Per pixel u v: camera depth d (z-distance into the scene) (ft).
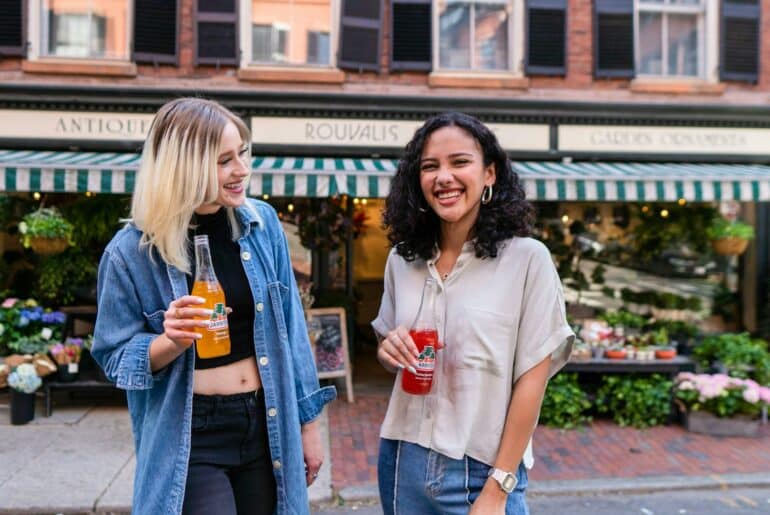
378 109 25.27
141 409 6.53
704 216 26.35
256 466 6.55
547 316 6.11
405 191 6.57
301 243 25.94
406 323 6.47
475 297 6.21
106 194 23.04
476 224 6.34
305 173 20.67
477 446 6.15
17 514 13.88
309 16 25.95
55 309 23.67
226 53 25.03
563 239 27.14
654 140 26.37
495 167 6.43
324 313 23.61
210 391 6.29
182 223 6.02
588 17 26.37
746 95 27.07
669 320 25.99
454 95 25.82
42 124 24.18
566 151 25.99
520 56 26.32
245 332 6.51
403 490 6.43
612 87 26.50
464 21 26.71
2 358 20.80
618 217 27.14
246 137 6.37
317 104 25.02
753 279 27.68
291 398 6.63
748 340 23.24
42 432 19.11
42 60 24.52
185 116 5.90
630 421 21.13
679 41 27.58
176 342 5.66
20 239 23.07
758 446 19.06
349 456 18.04
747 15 26.81
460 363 6.16
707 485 16.19
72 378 20.71
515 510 6.21
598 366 21.15
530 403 6.05
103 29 25.20
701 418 20.22
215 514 6.07
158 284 6.19
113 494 14.73
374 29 25.57
